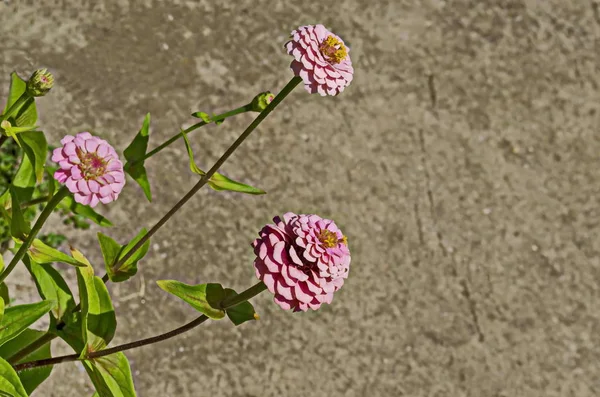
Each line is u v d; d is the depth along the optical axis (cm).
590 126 232
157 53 201
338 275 137
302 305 136
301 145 201
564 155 224
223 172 195
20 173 155
